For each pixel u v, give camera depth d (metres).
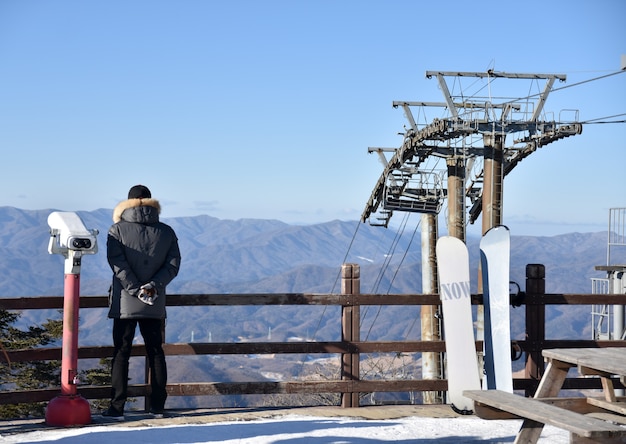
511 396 4.71
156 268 6.29
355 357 7.05
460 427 6.18
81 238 5.95
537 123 27.56
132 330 6.34
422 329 24.92
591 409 5.30
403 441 5.64
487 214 27.88
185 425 6.10
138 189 6.35
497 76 27.91
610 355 5.05
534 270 7.39
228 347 6.79
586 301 7.48
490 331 7.22
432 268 34.94
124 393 6.41
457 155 29.09
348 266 7.06
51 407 6.07
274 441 5.57
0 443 5.39
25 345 29.48
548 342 7.39
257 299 6.86
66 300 6.12
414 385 7.08
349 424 6.21
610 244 15.23
